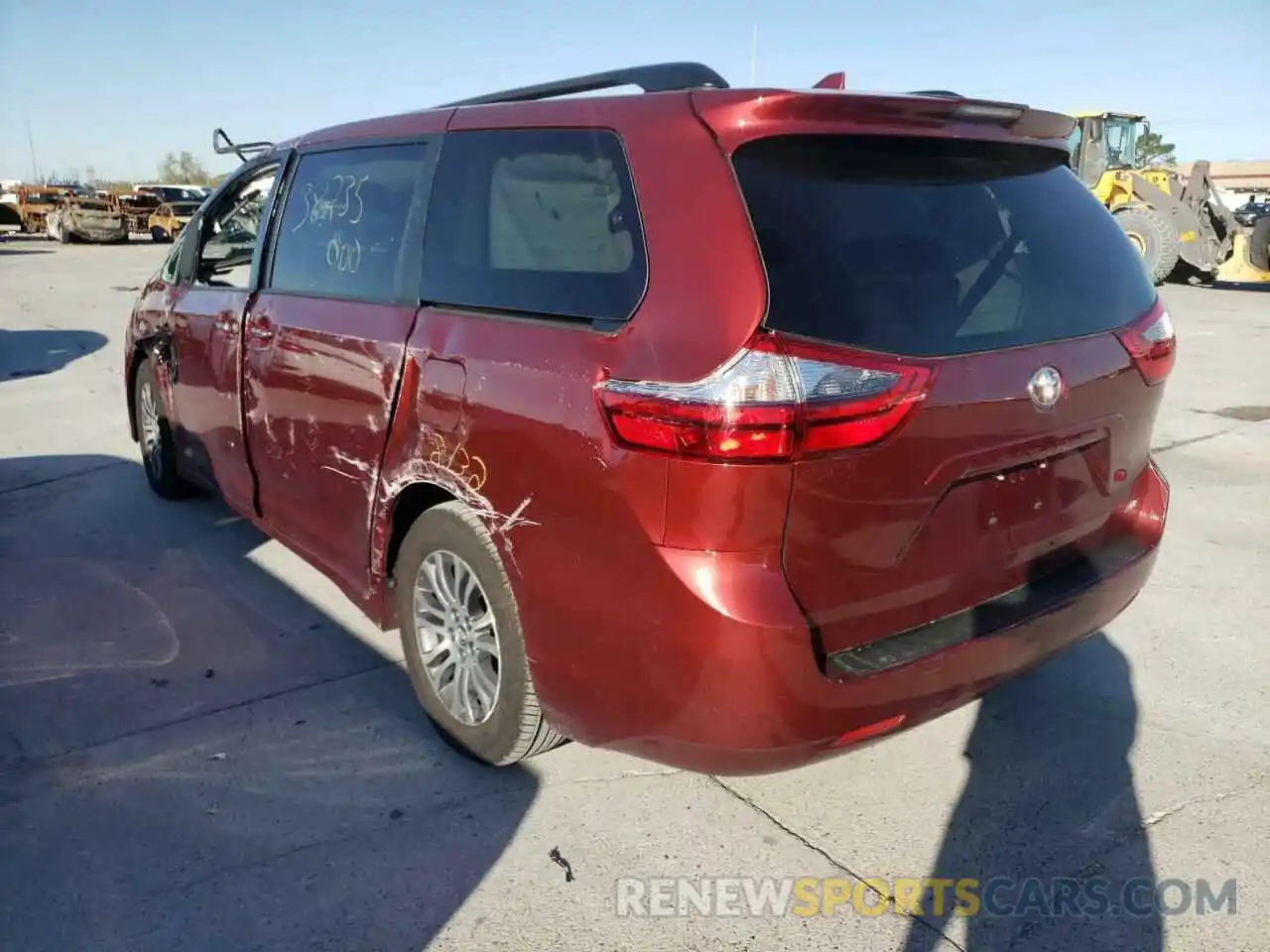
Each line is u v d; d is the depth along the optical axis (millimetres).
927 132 2596
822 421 2225
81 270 22000
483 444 2762
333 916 2564
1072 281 2846
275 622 4246
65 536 5223
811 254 2330
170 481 5617
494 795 3072
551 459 2551
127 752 3285
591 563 2496
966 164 2746
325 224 3744
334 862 2766
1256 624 4242
